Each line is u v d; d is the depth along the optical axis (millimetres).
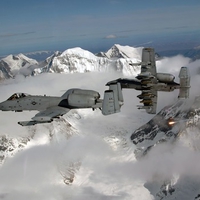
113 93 43000
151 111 57969
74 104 52531
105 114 42781
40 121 48281
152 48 55594
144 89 57656
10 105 56875
